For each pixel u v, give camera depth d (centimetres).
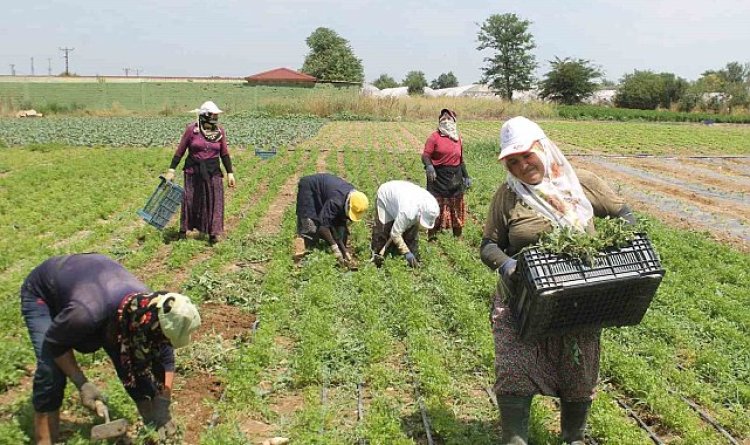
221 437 551
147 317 459
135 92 7125
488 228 506
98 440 514
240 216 1539
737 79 12362
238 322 866
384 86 14225
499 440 583
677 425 620
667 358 761
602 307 458
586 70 8425
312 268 1038
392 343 805
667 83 7938
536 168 479
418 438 601
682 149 3394
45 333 487
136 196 1794
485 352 738
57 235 1349
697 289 1008
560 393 497
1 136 3388
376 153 2709
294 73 9838
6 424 541
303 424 600
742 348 805
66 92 6906
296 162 2473
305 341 756
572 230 461
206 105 1213
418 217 1059
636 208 1808
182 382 684
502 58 8819
